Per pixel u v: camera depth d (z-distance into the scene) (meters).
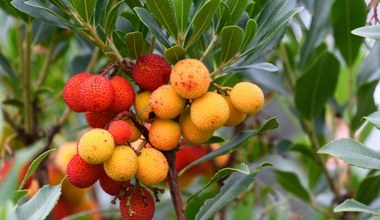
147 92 0.49
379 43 0.73
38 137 0.77
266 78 0.76
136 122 0.48
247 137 0.53
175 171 0.51
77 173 0.48
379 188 0.66
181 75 0.46
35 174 0.73
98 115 0.49
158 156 0.47
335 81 0.71
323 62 0.70
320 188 0.82
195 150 0.72
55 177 0.77
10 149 0.73
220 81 0.57
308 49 0.73
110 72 0.54
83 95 0.47
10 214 0.39
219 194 0.56
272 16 0.53
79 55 0.82
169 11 0.48
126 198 0.49
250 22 0.50
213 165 0.76
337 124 0.81
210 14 0.48
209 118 0.47
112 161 0.46
